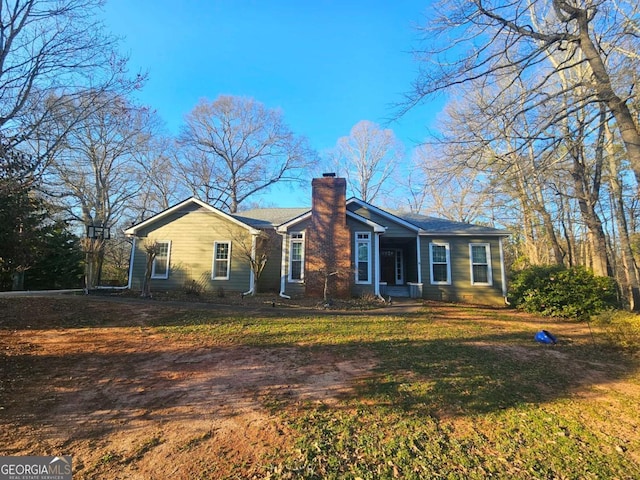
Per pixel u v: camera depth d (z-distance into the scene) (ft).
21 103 31.01
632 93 23.34
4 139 26.30
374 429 11.98
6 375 16.12
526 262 86.84
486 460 10.32
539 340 24.84
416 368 18.24
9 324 25.30
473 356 20.62
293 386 15.67
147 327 26.22
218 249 52.01
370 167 119.96
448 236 53.26
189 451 10.55
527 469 9.91
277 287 54.03
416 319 32.68
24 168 26.61
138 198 100.22
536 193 55.62
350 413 13.15
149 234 53.21
